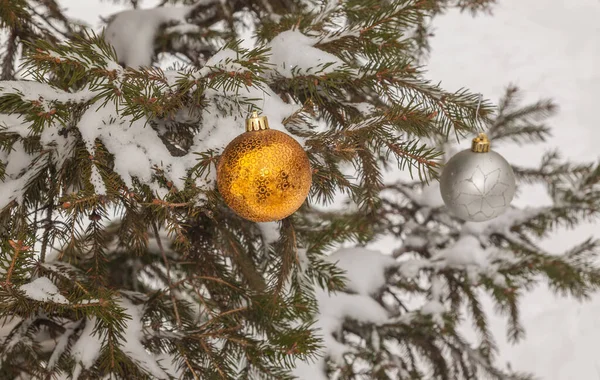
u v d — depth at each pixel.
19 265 1.54
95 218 1.60
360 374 1.88
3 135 1.59
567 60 4.74
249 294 1.72
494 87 4.55
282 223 1.70
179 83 1.54
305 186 1.52
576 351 3.05
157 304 1.70
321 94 1.64
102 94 1.53
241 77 1.53
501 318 3.21
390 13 1.61
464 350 1.99
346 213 2.21
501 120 2.09
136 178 1.59
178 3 1.97
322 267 1.74
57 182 1.60
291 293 1.74
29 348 1.70
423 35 1.88
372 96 1.75
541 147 4.03
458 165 1.66
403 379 1.88
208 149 1.58
